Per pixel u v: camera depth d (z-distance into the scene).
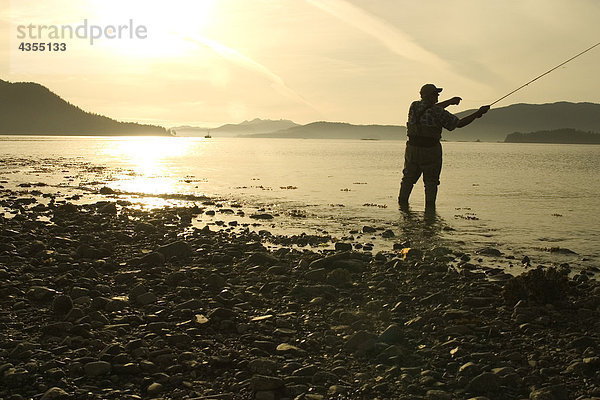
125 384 5.31
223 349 6.24
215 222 16.34
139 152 88.19
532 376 5.59
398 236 14.34
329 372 5.64
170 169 43.59
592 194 25.06
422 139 18.98
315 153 101.06
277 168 46.84
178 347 6.28
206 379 5.50
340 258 10.71
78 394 5.05
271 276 9.70
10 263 10.16
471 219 17.30
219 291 8.73
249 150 120.19
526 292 8.20
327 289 8.71
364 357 6.11
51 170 40.22
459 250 12.60
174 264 10.62
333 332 6.89
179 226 15.49
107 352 5.89
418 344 6.52
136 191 25.56
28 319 7.07
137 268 10.22
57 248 11.71
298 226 15.91
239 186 28.67
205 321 7.01
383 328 7.03
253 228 15.51
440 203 21.62
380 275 9.84
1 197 22.27
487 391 5.31
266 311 7.72
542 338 6.71
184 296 8.37
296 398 5.09
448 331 6.88
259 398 5.07
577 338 6.55
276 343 6.47
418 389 5.32
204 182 31.17
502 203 21.61
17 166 44.75
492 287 9.00
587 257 11.98
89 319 6.95
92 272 9.48
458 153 118.56
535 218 17.61
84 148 105.00
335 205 20.78
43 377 5.34
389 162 61.53
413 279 9.59
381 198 23.11
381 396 5.18
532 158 84.50
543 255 12.16
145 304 7.92
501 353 6.22
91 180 31.80
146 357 5.92
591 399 5.07
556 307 7.89
